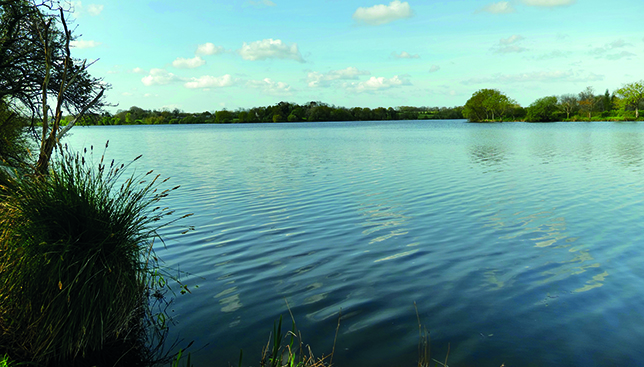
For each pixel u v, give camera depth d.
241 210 10.73
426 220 9.43
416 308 4.85
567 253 6.96
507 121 127.56
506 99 124.38
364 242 7.75
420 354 3.86
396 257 6.84
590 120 107.19
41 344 3.71
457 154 26.62
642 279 5.71
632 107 100.88
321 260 6.73
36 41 7.49
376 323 4.49
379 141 41.72
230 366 3.71
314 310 4.84
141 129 109.88
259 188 14.20
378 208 10.78
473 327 4.39
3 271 3.91
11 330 3.86
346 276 5.98
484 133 56.66
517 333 4.26
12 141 10.04
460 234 8.22
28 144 10.95
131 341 4.14
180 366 3.71
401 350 3.94
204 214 10.29
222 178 16.70
